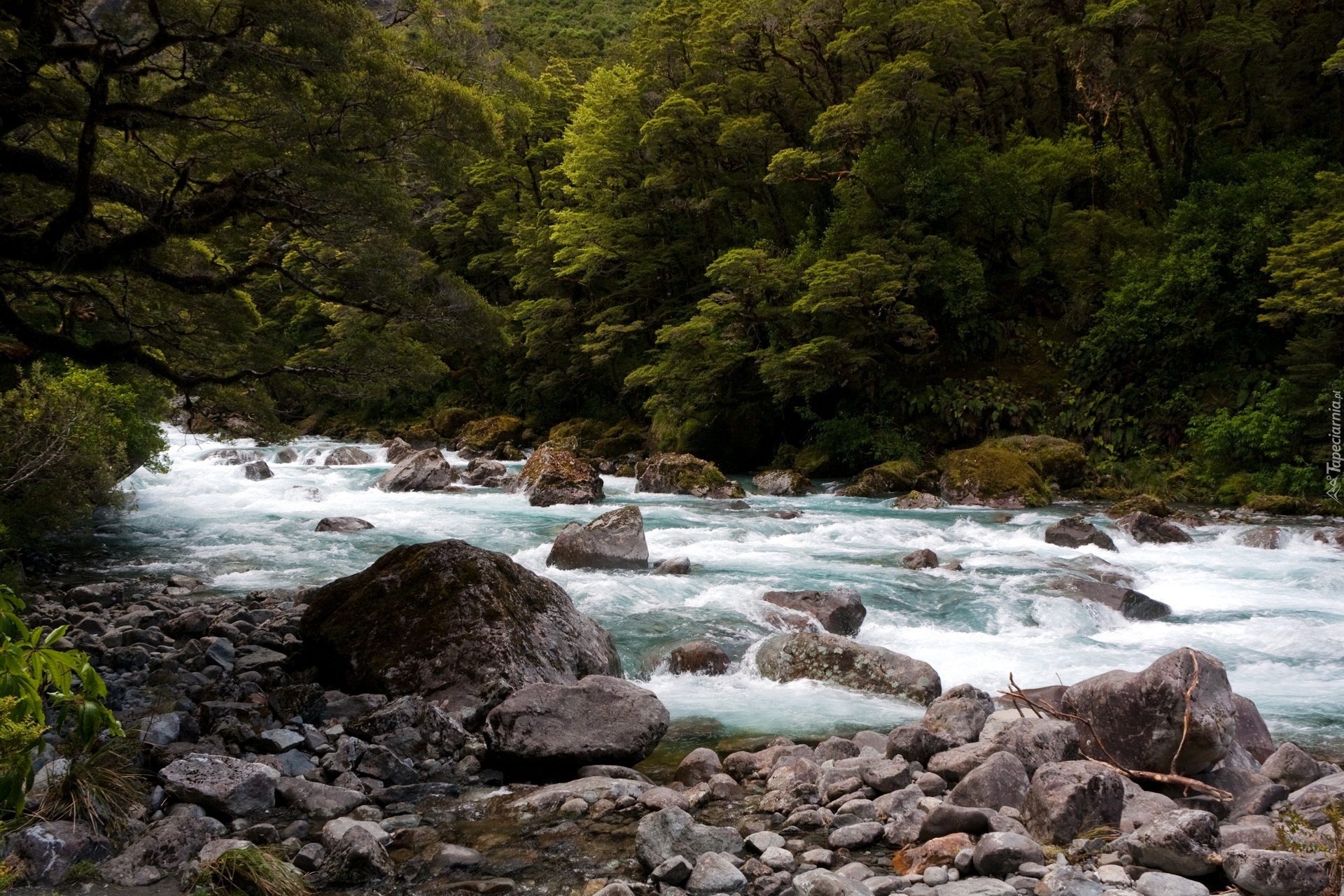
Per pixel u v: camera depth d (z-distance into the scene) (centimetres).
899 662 923
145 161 1412
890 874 512
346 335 1404
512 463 3612
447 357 5044
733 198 3766
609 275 4144
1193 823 495
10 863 500
